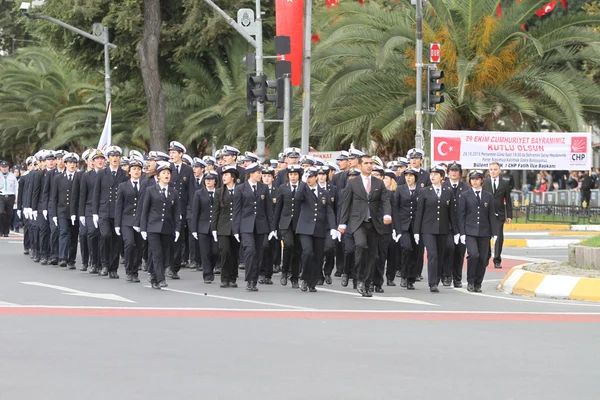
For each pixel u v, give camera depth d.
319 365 21.09
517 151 67.75
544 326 26.88
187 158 46.25
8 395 18.05
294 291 36.00
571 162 68.00
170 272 40.69
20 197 56.19
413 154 38.59
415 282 39.91
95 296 33.50
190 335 24.92
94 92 110.44
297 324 27.02
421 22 59.38
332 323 27.27
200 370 20.45
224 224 36.59
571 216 73.31
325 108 69.44
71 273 42.78
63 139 106.62
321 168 37.44
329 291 36.06
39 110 118.31
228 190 36.66
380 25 72.62
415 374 20.22
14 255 52.66
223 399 17.84
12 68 121.62
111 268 40.62
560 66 74.62
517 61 72.56
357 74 69.69
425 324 27.19
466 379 19.75
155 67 90.31
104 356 21.94
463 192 36.16
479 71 70.56
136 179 39.31
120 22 89.69
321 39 73.38
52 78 118.69
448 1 71.94
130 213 39.12
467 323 27.42
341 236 38.22
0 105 121.50
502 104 71.88
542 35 71.81
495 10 72.25
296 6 56.94
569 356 22.31
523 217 76.50
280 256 43.62
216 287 37.22
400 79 71.25
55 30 98.38
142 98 105.81
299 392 18.45
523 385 19.20
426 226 36.00
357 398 17.98
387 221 34.38
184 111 97.31
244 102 83.38
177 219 36.81
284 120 53.72
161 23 96.19
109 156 42.09
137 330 25.69
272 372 20.31
